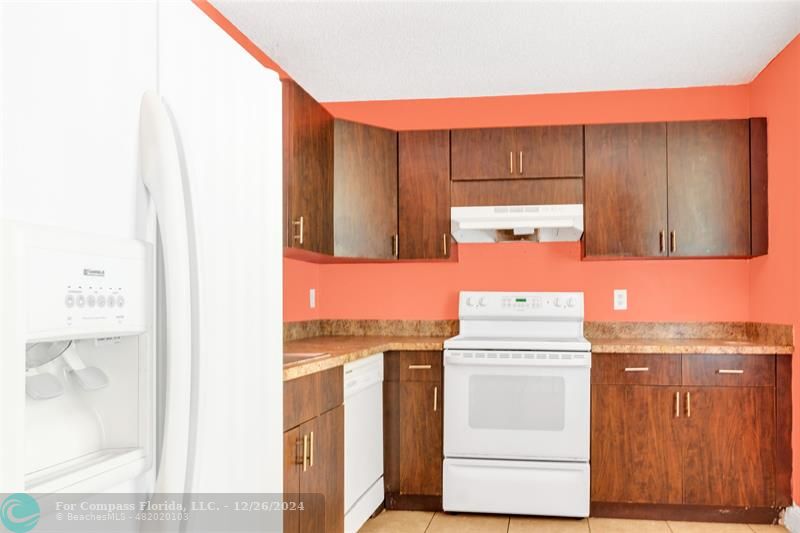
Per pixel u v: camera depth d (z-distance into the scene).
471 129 3.84
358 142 3.73
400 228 3.88
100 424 0.97
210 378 1.13
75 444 0.92
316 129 3.32
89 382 0.93
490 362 3.47
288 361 2.74
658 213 3.66
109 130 0.92
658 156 3.67
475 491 3.49
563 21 3.04
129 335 0.96
